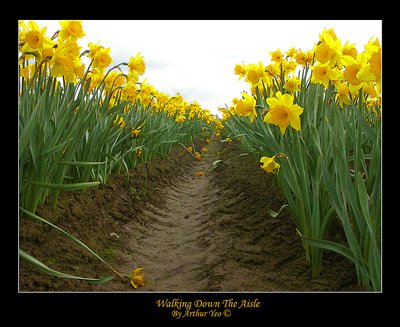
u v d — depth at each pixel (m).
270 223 1.66
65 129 1.50
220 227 1.85
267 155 1.89
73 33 1.39
